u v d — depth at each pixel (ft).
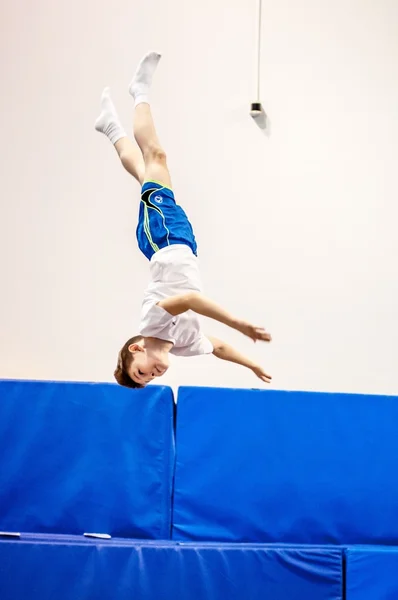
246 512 15.57
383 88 19.15
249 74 19.07
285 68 19.13
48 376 18.03
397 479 16.06
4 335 18.16
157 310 11.48
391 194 18.85
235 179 18.74
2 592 13.48
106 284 18.38
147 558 13.75
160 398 15.99
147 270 18.43
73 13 19.27
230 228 18.58
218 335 18.20
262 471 15.78
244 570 13.83
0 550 13.64
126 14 19.25
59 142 18.85
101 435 15.78
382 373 18.26
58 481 15.58
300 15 19.24
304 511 15.70
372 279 18.56
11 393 15.96
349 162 18.89
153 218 12.23
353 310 18.44
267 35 19.21
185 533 15.39
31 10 19.25
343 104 19.08
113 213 18.62
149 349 11.98
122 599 13.56
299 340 18.26
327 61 19.19
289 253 18.54
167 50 19.12
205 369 18.08
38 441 15.74
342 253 18.60
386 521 15.85
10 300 18.30
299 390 17.35
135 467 15.64
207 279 18.40
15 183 18.69
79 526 15.39
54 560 13.64
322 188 18.79
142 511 15.48
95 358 18.11
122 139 13.14
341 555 14.02
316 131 18.97
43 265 18.42
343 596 13.88
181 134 18.84
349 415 16.24
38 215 18.58
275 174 18.78
